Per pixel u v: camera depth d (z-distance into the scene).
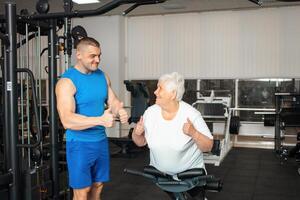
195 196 1.84
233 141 6.79
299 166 4.87
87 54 1.98
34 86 2.42
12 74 2.40
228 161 5.25
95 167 2.19
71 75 2.02
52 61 2.79
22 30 2.94
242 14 6.56
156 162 1.72
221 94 6.82
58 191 2.79
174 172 1.70
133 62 7.36
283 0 2.02
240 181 4.10
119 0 2.13
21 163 2.54
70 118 1.90
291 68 6.35
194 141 1.61
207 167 4.84
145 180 4.12
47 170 2.72
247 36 6.56
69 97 1.96
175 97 1.62
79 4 6.02
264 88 6.57
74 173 2.07
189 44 6.94
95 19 7.23
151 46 7.21
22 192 2.52
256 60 6.54
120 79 7.20
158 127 1.67
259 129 6.62
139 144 1.89
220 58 6.76
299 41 6.28
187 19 6.92
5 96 2.43
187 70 6.98
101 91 2.12
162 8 6.54
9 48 2.39
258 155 5.76
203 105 5.73
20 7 5.99
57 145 2.78
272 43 6.43
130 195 3.56
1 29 2.59
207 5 6.29
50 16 2.38
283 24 6.34
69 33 2.86
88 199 2.29
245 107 6.71
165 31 7.08
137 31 7.29
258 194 3.58
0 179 2.31
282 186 3.88
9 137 2.43
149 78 7.27
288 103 5.61
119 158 5.46
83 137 2.05
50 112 2.76
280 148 5.48
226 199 3.42
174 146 1.62
